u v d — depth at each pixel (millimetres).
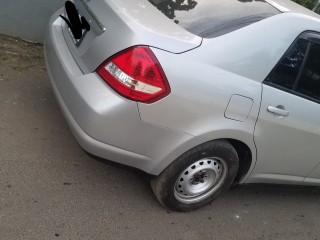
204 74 2889
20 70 4641
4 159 3375
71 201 3207
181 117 2885
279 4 3367
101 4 3092
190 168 3197
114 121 2777
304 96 3408
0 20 4957
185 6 3201
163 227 3281
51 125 3922
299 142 3486
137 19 2869
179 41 2855
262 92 3131
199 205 3479
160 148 2955
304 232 3830
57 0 4996
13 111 3961
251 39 3051
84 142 2859
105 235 3025
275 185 3832
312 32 3297
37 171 3367
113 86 2777
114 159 2941
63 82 3059
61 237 2887
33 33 5113
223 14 3152
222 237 3400
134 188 3549
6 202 3004
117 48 2803
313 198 4445
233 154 3268
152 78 2754
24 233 2822
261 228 3682
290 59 3229
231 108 3020
